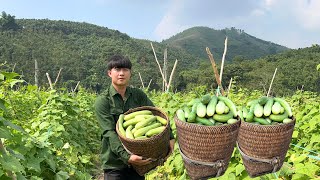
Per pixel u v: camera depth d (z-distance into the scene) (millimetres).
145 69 67625
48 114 8250
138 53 88438
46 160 5008
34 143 4930
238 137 3512
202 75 55188
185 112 3340
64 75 67625
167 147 3943
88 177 6465
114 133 4102
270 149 3330
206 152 3172
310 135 7078
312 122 6879
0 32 79438
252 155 3402
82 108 12586
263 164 3402
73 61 74250
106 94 4293
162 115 4121
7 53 68875
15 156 3564
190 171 3295
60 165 5762
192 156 3230
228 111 3258
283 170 4918
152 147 3732
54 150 6367
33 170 4973
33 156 4789
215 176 3260
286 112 3387
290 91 54438
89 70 71750
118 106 4254
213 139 3125
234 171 5004
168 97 11359
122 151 3920
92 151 11211
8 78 4078
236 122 3189
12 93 10703
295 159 5102
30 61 67438
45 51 76625
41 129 7039
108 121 4184
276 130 3275
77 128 9445
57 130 7305
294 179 4578
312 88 60031
